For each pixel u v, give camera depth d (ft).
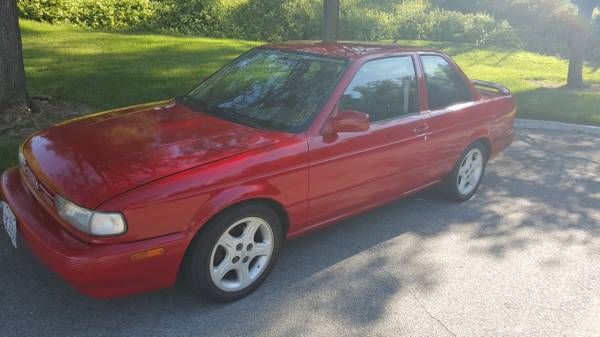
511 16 60.29
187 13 45.03
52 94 24.08
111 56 32.42
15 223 11.23
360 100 13.83
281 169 11.89
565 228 16.94
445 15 55.47
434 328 11.62
